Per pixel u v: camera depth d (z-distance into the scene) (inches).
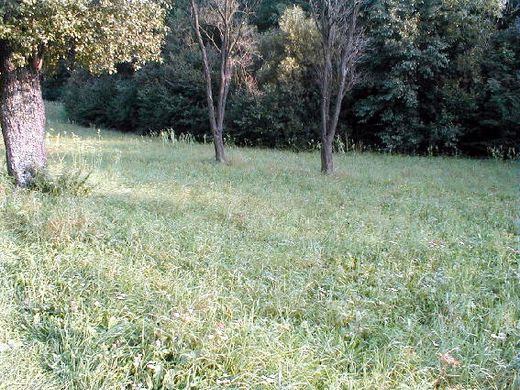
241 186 344.2
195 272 176.4
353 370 121.8
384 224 250.7
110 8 261.4
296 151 709.9
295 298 156.6
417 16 638.5
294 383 111.3
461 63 633.6
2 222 209.0
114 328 129.3
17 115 279.3
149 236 204.2
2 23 230.8
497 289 175.0
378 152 692.7
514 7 680.4
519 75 593.6
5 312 139.6
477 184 399.9
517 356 128.0
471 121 651.5
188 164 454.6
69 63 299.0
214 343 124.2
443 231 244.2
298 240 218.5
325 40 439.8
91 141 658.8
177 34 854.5
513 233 246.5
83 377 114.3
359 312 148.3
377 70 676.1
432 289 165.9
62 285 155.5
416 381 117.4
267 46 746.2
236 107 742.5
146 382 114.0
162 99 844.0
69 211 219.3
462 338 136.6
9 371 117.1
